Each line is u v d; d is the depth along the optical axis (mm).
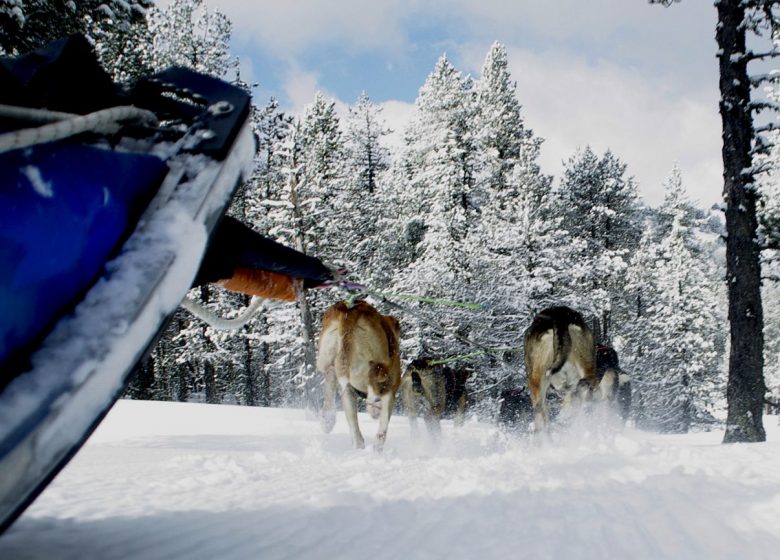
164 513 3682
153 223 2232
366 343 8859
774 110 12367
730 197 12484
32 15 11953
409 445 11070
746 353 12023
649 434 16016
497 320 31594
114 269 2111
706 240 58469
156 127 2576
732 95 12500
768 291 53781
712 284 56000
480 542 3121
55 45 2549
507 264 32531
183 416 19609
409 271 34156
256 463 6770
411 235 46344
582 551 2926
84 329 1968
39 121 2195
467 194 38094
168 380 47281
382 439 8836
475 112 44250
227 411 21844
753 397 11922
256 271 3785
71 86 2600
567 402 9586
